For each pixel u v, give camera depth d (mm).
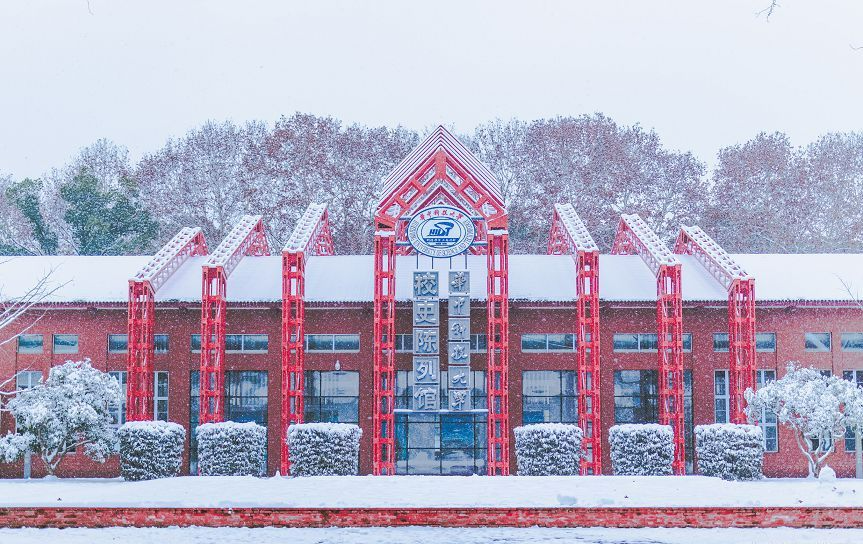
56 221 94000
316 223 53438
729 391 49969
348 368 50781
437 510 26266
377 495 29047
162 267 50625
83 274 54562
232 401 50844
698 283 52281
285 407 47156
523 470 46031
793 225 92250
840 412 46969
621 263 55344
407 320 50781
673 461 46938
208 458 46250
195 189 93188
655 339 51094
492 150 96438
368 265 55062
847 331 51156
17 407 46812
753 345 48062
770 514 26125
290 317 47875
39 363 51188
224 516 26281
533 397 50688
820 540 24531
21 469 49656
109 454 47812
